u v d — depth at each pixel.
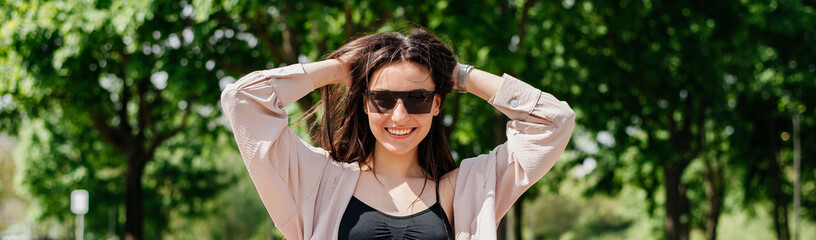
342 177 2.55
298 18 8.78
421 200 2.54
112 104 13.82
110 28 9.74
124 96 15.73
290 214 2.49
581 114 15.05
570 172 21.36
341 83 2.62
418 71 2.44
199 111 16.86
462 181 2.59
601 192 21.06
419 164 2.66
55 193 28.27
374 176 2.59
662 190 22.31
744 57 13.37
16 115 14.63
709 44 13.00
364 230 2.44
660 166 15.62
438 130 2.67
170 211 32.69
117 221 30.98
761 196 21.34
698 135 16.11
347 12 8.97
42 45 10.75
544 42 14.70
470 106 16.03
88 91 11.88
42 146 27.67
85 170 27.78
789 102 17.08
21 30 10.18
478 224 2.48
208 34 10.36
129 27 9.47
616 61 14.41
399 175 2.60
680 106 15.06
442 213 2.54
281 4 8.84
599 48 14.52
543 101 2.44
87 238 32.38
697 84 14.37
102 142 18.28
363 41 2.51
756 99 18.30
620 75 14.20
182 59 10.13
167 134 15.98
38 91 10.98
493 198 2.50
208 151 29.05
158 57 10.28
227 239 45.22
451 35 8.82
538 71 14.07
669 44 13.52
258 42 11.30
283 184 2.43
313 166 2.55
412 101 2.43
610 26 13.12
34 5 10.33
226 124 17.36
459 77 2.51
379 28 8.41
